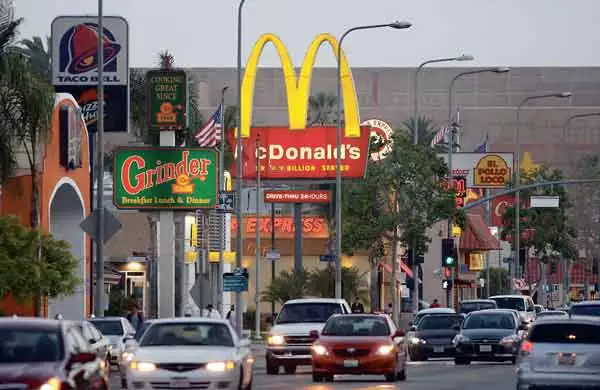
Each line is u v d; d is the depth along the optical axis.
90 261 117.31
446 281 153.50
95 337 66.38
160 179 140.38
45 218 103.25
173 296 142.50
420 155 146.00
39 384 40.69
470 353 100.50
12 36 88.50
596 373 57.97
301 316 89.94
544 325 59.53
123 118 124.31
